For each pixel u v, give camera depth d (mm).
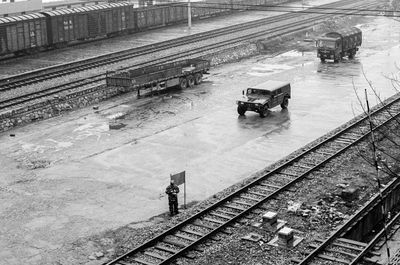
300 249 17062
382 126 28906
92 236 18188
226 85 39500
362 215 19344
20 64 44625
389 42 56500
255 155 25672
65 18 50281
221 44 52031
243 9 72500
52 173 23828
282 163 24312
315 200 20703
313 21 68125
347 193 20594
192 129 29594
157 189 22062
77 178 23219
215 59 47062
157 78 36312
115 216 19688
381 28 65688
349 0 89125
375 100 34656
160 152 26188
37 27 47688
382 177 22891
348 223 18500
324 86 38625
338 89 37688
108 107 34250
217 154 25859
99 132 29391
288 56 50594
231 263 16328
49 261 16688
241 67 45938
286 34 59344
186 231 18344
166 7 64188
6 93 35125
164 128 29844
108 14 55125
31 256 16969
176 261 16484
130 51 49094
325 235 17938
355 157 25266
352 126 29203
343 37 46562
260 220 19094
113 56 47031
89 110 33719
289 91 33625
